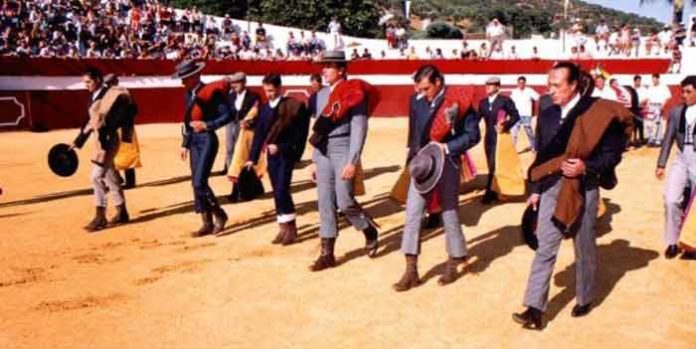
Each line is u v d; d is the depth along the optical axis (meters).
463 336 3.97
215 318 4.31
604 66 23.44
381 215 7.21
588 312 4.30
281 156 5.90
